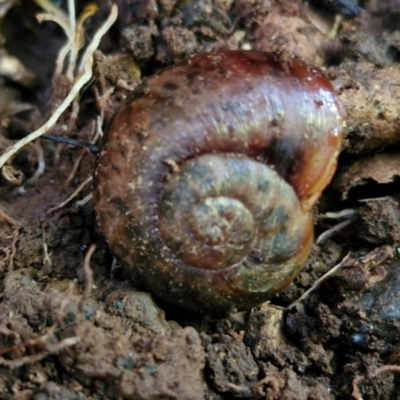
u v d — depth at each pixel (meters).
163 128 0.08
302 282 0.09
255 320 0.09
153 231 0.08
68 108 0.10
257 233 0.08
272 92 0.08
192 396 0.08
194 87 0.08
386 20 0.10
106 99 0.10
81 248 0.09
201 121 0.08
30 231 0.09
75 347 0.08
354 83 0.09
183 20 0.10
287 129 0.08
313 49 0.10
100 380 0.08
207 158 0.08
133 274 0.08
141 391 0.08
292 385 0.08
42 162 0.10
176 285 0.08
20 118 0.10
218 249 0.08
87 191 0.09
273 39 0.10
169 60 0.10
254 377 0.09
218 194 0.08
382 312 0.09
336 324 0.09
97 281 0.09
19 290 0.08
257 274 0.08
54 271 0.09
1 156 0.09
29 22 0.10
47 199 0.09
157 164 0.08
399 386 0.09
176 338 0.08
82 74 0.09
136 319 0.08
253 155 0.08
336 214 0.10
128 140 0.08
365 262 0.09
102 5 0.10
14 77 0.10
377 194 0.10
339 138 0.08
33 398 0.08
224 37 0.10
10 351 0.08
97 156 0.09
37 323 0.08
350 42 0.10
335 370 0.09
